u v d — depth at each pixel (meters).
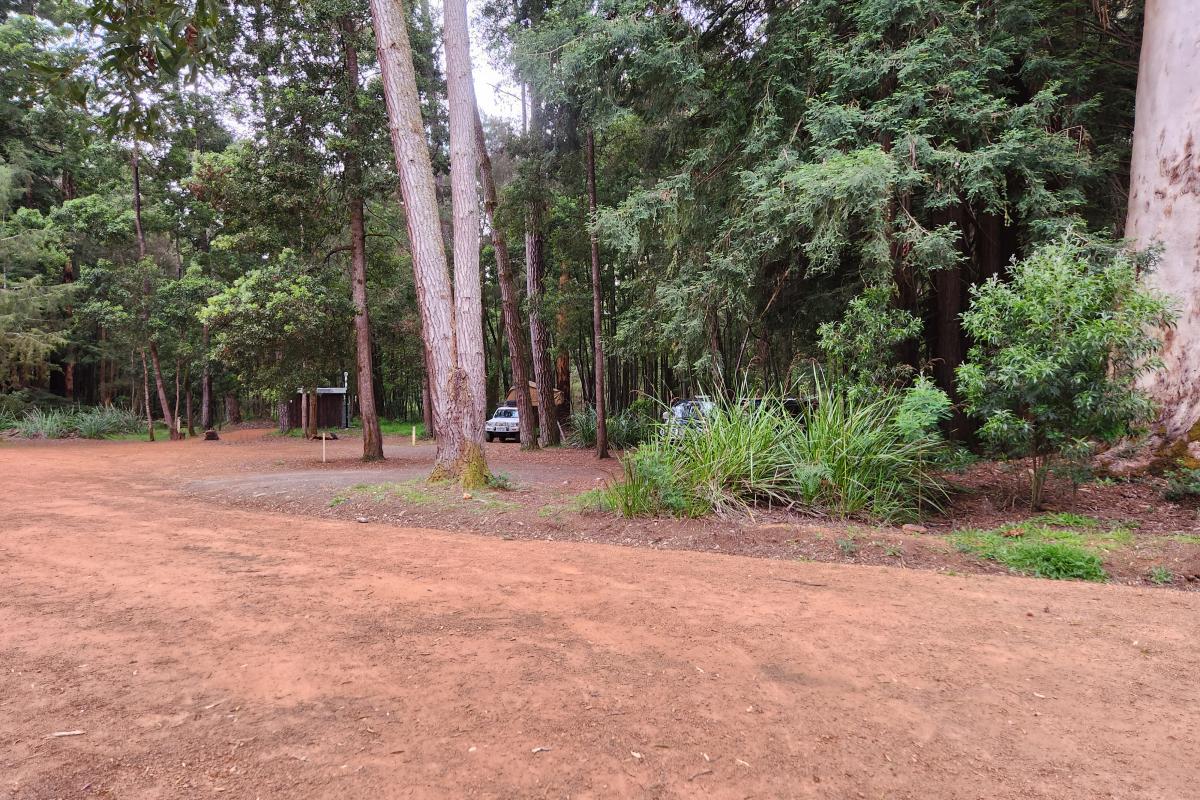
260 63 14.62
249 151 14.59
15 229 24.11
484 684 2.94
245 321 14.41
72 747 2.36
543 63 11.70
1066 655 3.35
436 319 9.52
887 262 8.29
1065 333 6.27
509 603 4.21
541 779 2.19
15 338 23.33
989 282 6.94
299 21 14.53
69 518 7.46
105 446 21.59
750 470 7.23
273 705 2.72
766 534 6.17
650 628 3.73
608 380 26.62
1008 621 3.89
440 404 9.45
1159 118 8.51
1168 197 8.37
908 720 2.63
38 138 26.52
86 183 29.05
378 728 2.53
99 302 23.58
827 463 7.13
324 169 15.11
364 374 16.20
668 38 10.94
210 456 17.58
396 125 9.77
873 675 3.08
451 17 9.47
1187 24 8.23
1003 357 6.55
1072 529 6.39
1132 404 6.23
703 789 2.13
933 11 9.14
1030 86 10.07
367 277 19.75
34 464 14.42
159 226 26.88
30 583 4.61
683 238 11.78
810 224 8.73
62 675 3.01
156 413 43.59
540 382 21.92
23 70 23.94
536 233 19.42
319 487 9.89
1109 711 2.72
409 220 9.74
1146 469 8.12
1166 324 6.46
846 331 8.49
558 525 6.89
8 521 7.20
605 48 10.88
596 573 5.03
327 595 4.36
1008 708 2.75
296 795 2.07
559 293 21.48
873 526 6.62
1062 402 6.54
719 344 12.23
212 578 4.79
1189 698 2.85
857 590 4.57
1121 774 2.24
